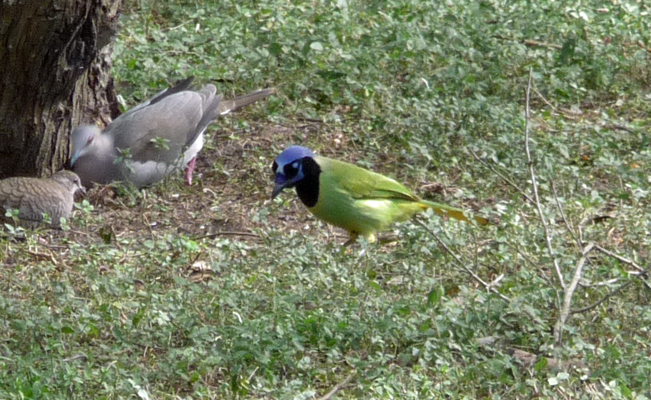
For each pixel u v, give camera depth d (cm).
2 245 1217
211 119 1523
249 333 979
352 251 1239
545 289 1079
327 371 964
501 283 1133
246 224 1374
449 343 981
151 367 978
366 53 1738
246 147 1575
